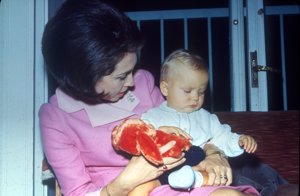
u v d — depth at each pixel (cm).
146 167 96
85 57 97
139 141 95
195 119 124
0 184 148
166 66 126
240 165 146
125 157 112
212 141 124
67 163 108
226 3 285
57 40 100
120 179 97
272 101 271
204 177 101
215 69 324
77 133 112
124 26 99
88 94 105
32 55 151
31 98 150
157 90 134
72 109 114
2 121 150
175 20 318
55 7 181
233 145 120
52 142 110
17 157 149
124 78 105
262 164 146
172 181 96
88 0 102
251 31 217
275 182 139
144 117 120
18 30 152
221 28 319
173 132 105
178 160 97
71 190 106
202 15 281
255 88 216
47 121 113
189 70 120
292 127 171
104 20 98
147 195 101
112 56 96
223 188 97
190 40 320
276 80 275
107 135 112
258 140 169
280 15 280
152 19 291
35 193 154
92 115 113
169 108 124
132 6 294
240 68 220
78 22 98
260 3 218
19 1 153
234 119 174
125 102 120
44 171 130
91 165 115
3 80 150
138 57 107
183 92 122
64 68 101
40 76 158
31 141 150
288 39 309
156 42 321
